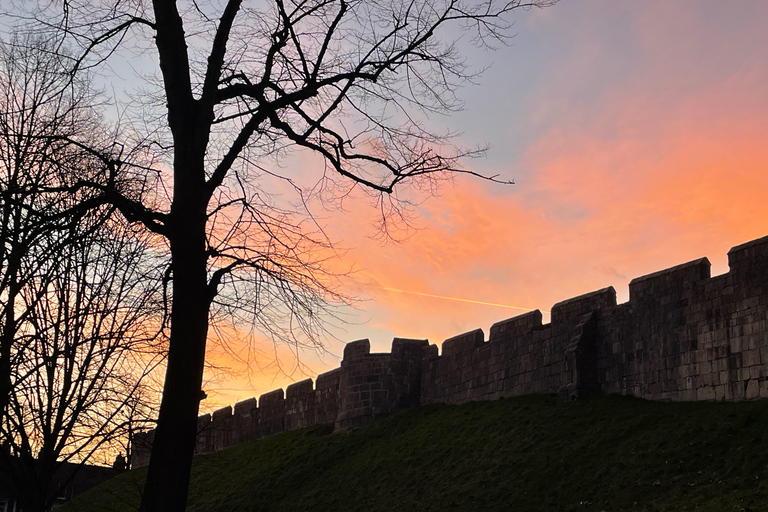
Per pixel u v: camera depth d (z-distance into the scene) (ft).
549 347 101.35
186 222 31.91
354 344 127.13
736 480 58.95
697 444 67.72
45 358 42.93
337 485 102.53
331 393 134.00
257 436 150.92
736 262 79.30
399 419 117.70
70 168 42.34
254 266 34.14
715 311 80.84
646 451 70.90
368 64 35.53
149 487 29.76
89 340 45.65
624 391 90.53
